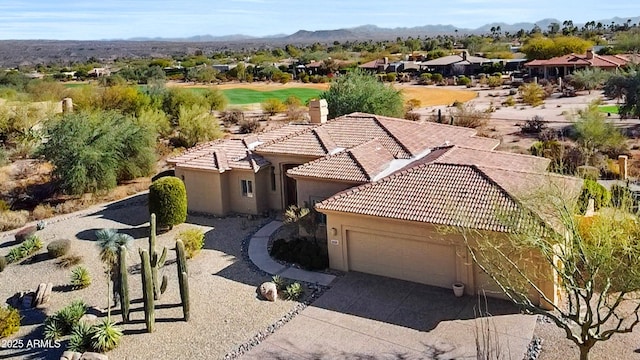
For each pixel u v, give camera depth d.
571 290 15.75
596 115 44.00
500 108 70.06
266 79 125.12
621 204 16.08
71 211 34.03
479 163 24.45
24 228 29.94
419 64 124.06
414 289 20.77
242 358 16.89
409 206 20.95
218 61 186.62
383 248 21.77
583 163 37.28
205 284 22.22
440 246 20.47
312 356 16.77
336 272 22.73
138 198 36.12
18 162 47.44
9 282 23.53
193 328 18.75
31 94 80.69
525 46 126.62
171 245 26.72
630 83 54.44
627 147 42.75
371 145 29.33
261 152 31.09
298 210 27.47
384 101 50.38
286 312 19.69
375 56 156.25
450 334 17.53
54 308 20.91
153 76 124.50
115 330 17.88
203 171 30.94
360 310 19.45
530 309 14.98
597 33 192.12
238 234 28.02
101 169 36.88
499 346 16.56
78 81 128.25
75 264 25.05
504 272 16.84
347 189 25.16
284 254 24.30
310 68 135.50
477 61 119.38
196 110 54.59
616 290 15.84
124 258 18.75
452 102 78.25
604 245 13.52
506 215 17.25
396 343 17.19
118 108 61.72
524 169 23.92
